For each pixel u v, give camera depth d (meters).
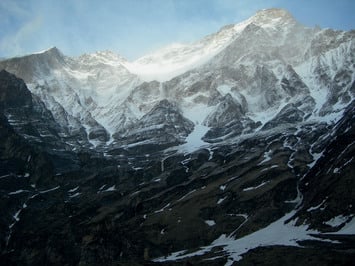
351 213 173.62
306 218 184.25
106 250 196.75
